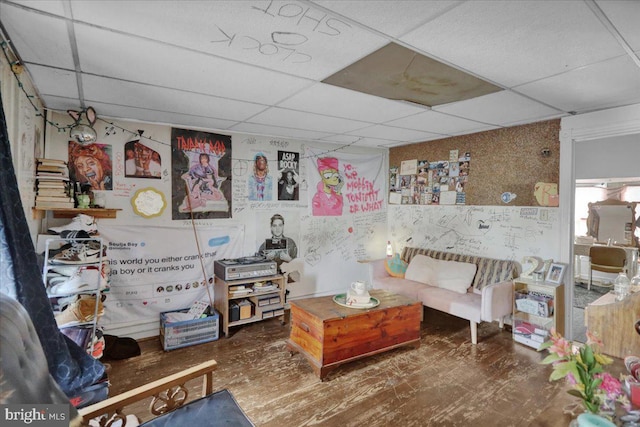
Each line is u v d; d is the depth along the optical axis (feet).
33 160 7.95
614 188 20.01
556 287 10.18
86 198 9.34
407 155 15.97
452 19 4.85
